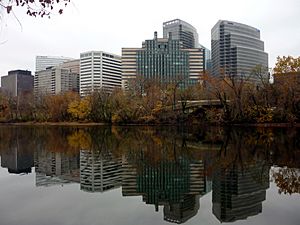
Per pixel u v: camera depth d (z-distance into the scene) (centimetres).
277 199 1622
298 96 6469
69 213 1468
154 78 11994
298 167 2380
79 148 3862
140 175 2280
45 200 1683
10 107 11188
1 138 5325
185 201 1653
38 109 11200
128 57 16925
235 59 14575
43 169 2586
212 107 7669
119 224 1326
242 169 2348
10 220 1377
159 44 16800
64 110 10856
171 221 1361
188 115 8112
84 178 2236
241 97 7119
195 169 2400
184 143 4056
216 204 1584
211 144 3875
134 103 9094
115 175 2300
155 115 8644
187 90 8638
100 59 18425
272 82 7281
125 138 5097
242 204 1566
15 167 2681
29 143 4522
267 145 3650
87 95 10975
